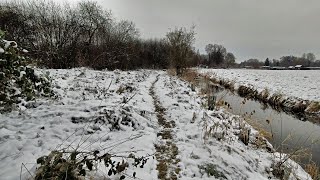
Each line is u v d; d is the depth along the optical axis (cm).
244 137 612
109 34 2627
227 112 876
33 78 525
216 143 536
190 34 2162
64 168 286
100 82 1199
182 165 447
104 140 506
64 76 1277
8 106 577
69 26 2102
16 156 394
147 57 3772
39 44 2003
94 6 2462
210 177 416
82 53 2128
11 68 457
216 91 1631
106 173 362
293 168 500
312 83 2205
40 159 292
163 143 543
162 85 1477
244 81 2277
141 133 565
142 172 401
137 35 3541
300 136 796
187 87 1398
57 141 464
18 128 511
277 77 2873
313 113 1115
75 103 729
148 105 876
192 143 542
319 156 639
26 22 2070
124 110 638
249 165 479
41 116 580
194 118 704
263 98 1434
